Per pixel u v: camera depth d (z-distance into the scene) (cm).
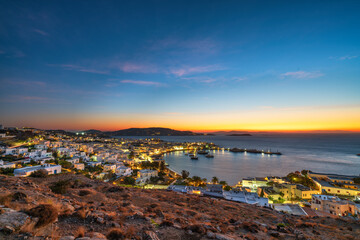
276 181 9581
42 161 9269
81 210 1120
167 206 2069
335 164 16900
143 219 1258
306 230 1738
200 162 18425
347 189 7731
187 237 1052
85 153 14575
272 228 1603
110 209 1475
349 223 2147
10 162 8188
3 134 15312
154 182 9819
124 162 14588
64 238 751
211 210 2288
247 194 4934
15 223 748
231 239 1075
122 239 871
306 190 7225
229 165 16662
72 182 2680
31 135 18675
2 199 1077
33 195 1398
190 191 4769
